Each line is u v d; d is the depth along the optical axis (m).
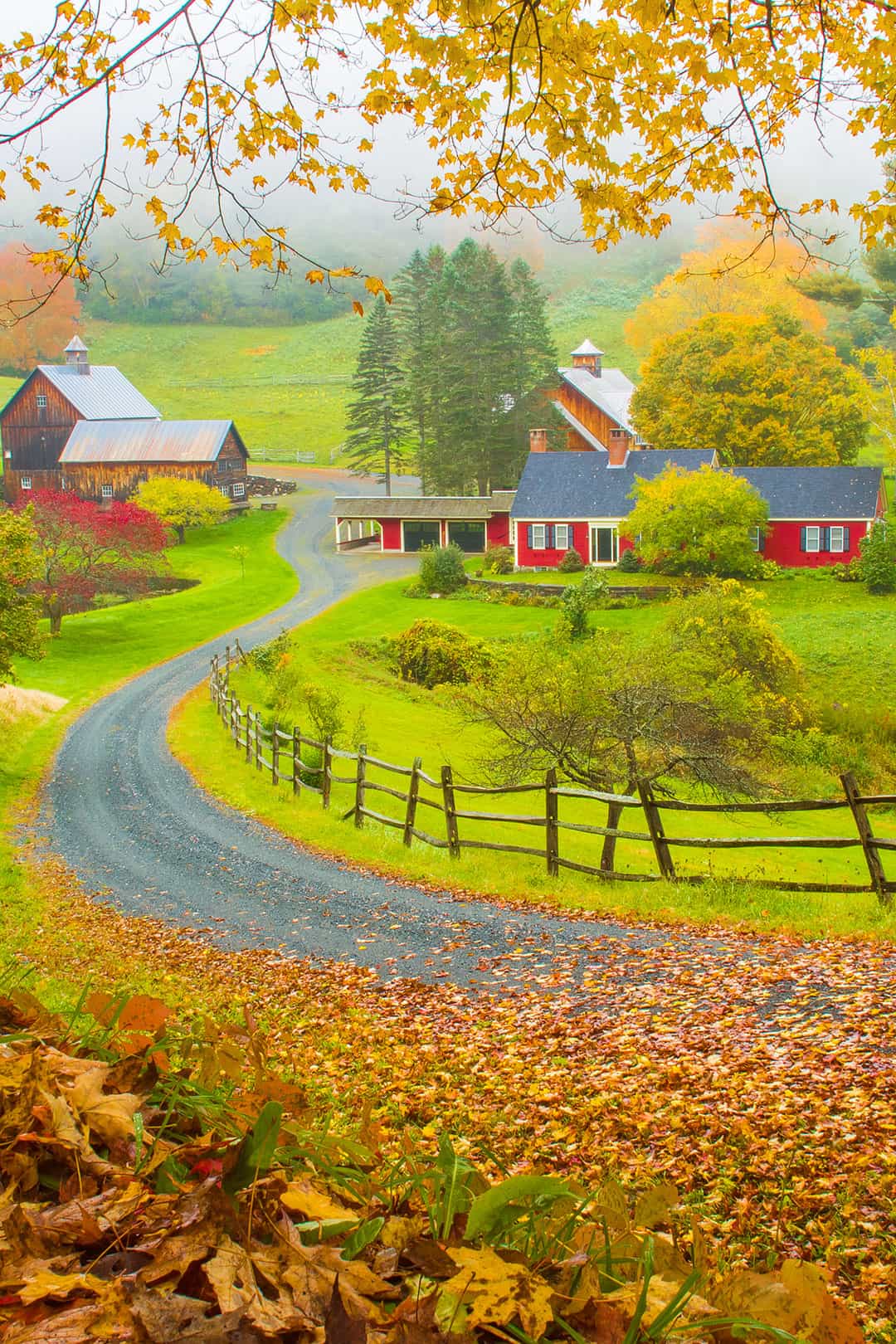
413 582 65.69
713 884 12.05
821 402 75.69
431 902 13.37
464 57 5.50
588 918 11.47
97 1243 1.87
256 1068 2.56
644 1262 1.80
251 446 121.81
